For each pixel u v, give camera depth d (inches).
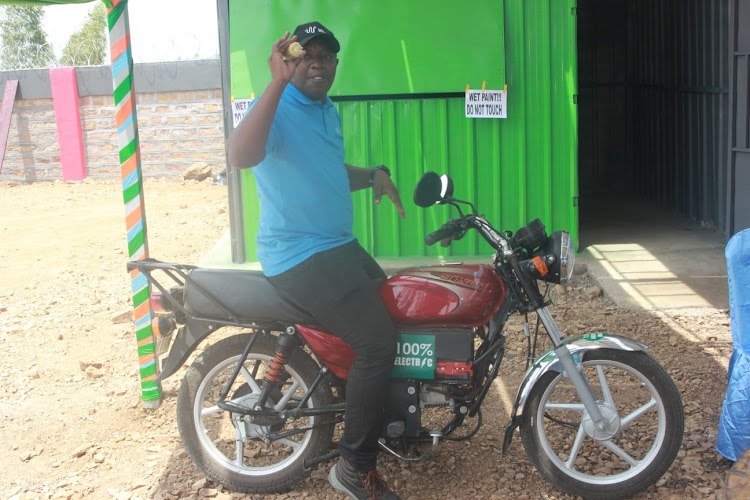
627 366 126.3
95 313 249.1
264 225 123.9
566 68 263.0
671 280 245.1
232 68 264.4
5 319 245.3
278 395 137.7
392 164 271.4
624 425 128.1
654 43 381.4
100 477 144.3
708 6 301.9
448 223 129.6
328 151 122.5
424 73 262.8
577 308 230.7
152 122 518.3
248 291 129.2
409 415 127.1
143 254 167.3
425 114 268.1
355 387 120.4
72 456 152.5
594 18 439.2
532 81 264.7
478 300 125.5
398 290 126.9
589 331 209.6
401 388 126.9
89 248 335.6
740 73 265.9
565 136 266.7
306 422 156.1
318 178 120.6
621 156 448.5
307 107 120.6
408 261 271.7
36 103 523.8
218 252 301.6
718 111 297.1
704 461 137.9
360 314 119.5
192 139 517.7
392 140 269.9
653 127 387.5
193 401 135.1
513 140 268.2
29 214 418.6
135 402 177.0
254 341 133.4
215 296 130.3
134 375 195.2
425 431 129.9
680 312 220.1
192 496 135.4
